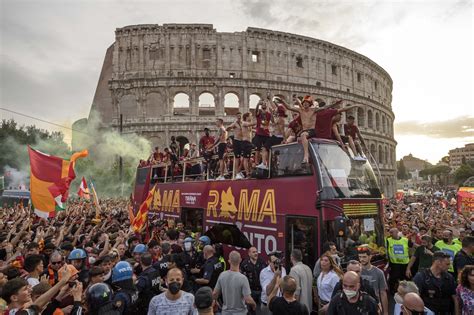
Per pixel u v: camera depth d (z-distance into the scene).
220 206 15.94
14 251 12.19
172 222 19.45
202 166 21.62
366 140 87.12
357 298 6.39
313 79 78.75
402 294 6.71
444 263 8.14
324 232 11.05
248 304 8.80
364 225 12.14
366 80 92.00
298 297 9.27
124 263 7.36
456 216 26.05
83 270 9.20
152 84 70.38
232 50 73.12
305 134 12.23
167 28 71.62
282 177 12.96
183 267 11.55
